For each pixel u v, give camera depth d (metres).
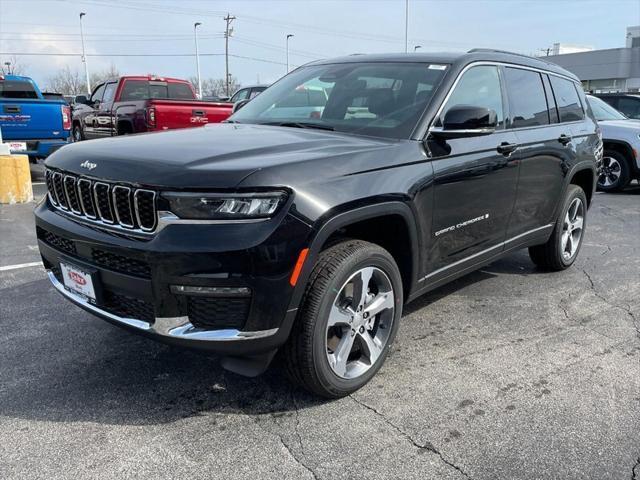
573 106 5.16
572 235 5.37
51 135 10.30
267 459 2.54
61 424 2.78
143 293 2.57
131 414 2.88
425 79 3.61
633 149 10.07
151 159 2.67
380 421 2.83
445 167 3.35
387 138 3.27
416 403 3.00
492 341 3.78
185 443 2.64
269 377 3.26
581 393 3.12
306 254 2.57
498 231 4.07
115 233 2.67
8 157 8.31
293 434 2.72
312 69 4.32
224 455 2.56
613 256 5.96
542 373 3.35
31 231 6.65
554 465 2.52
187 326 2.55
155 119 10.25
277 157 2.70
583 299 4.62
